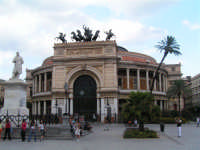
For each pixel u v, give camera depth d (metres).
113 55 66.88
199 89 129.00
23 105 30.92
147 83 84.56
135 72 87.69
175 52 53.47
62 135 30.28
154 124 62.12
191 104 108.12
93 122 62.06
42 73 87.00
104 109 64.38
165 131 40.69
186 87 79.62
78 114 61.88
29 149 20.08
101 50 67.94
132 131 31.92
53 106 66.75
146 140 27.62
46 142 25.36
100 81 66.19
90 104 66.81
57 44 70.25
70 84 68.19
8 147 21.00
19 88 30.47
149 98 32.59
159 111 32.28
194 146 22.59
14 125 29.44
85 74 68.31
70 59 68.31
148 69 85.75
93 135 33.91
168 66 115.06
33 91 92.62
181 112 78.75
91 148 21.28
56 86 67.94
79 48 69.00
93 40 73.38
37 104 87.00
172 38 53.78
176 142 25.70
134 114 31.55
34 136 26.42
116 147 21.92
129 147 21.91
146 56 101.81
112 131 40.62
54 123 49.59
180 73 112.69
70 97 67.12
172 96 83.12
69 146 22.50
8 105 29.92
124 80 85.25
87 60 67.81
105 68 66.62
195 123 68.62
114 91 64.75
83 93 67.75
